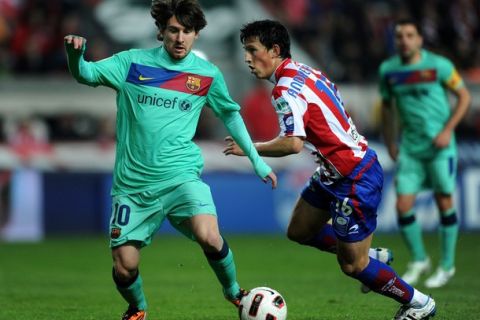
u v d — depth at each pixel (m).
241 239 57.53
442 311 27.00
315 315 26.66
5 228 58.38
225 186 61.38
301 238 24.91
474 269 41.47
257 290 22.77
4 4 70.06
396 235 59.06
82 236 59.66
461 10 74.50
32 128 62.44
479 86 67.31
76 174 60.03
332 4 75.50
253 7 73.56
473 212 60.38
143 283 36.53
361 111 68.62
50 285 36.09
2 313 27.69
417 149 35.53
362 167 22.50
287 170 62.03
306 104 22.05
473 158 61.44
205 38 71.44
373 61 71.75
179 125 22.52
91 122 65.38
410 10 74.00
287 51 22.84
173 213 22.58
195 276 39.31
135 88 22.42
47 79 66.75
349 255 22.67
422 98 35.31
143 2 73.56
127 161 22.41
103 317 26.75
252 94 66.69
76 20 70.50
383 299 30.50
